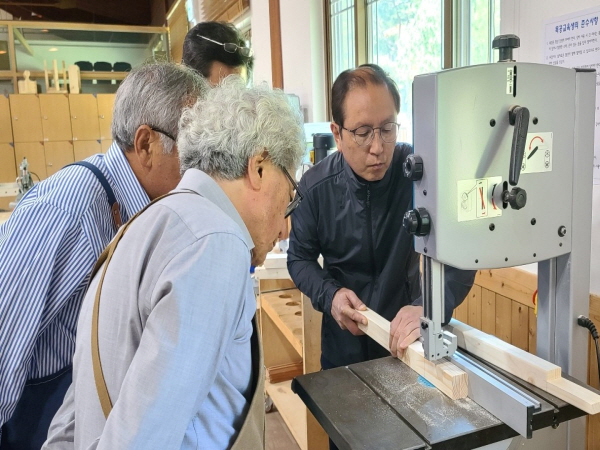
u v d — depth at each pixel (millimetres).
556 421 959
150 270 811
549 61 1726
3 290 1080
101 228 1221
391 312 1750
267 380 2852
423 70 2869
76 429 889
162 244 820
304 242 1772
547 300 1158
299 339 2275
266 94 990
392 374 1212
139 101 1223
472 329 1245
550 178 1039
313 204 1718
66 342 1219
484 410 1041
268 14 4477
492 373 1081
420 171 991
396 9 3086
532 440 1101
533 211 1034
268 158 954
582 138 1062
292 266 1779
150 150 1237
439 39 2699
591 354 1642
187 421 764
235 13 5180
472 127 956
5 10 7793
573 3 1617
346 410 1062
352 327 1489
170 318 756
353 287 1752
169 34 7453
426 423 1000
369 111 1502
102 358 843
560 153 1041
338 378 1204
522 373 1068
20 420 1211
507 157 989
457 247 991
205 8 5957
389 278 1713
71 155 6562
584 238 1104
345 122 1544
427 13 2787
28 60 6977
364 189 1632
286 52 4211
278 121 961
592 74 1047
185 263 790
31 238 1117
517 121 953
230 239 830
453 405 1065
